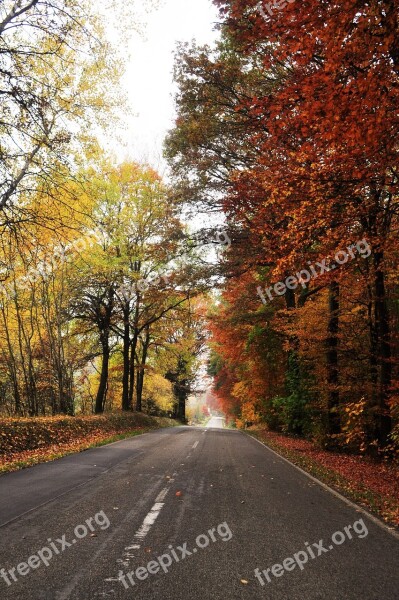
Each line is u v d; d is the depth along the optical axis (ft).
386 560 15.20
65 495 23.20
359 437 45.29
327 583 13.20
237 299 75.46
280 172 30.42
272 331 75.41
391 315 45.03
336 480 31.30
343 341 51.42
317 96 21.98
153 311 88.79
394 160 25.73
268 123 27.04
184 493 24.48
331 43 19.48
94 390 123.75
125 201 76.59
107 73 39.70
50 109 36.81
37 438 43.45
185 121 51.96
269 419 85.56
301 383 59.98
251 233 56.44
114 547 15.60
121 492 24.29
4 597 11.75
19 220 38.06
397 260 37.99
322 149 27.22
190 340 109.50
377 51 19.61
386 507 23.06
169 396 137.80
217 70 45.09
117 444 50.98
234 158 56.85
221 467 35.14
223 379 146.00
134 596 11.98
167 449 47.09
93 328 85.15
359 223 35.50
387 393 38.70
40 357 78.13
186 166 59.31
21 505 20.79
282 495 25.23
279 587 12.86
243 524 18.80
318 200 29.35
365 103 20.40
